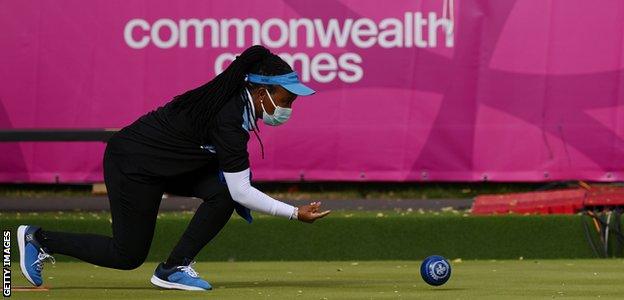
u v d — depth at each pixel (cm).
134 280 2259
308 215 1923
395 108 3641
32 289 2031
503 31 3625
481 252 3048
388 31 3625
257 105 1939
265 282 2231
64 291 1988
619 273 2462
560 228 3050
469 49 3628
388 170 3653
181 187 1991
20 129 3347
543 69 3625
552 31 3619
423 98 3634
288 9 3625
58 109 3653
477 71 3628
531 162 3644
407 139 3644
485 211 3312
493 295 1934
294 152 3644
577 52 3622
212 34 3647
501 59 3625
